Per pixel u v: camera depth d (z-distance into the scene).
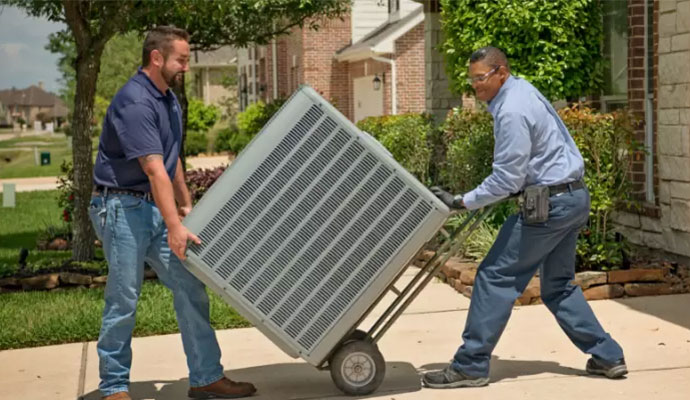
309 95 5.16
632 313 7.32
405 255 5.18
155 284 9.15
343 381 5.45
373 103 25.78
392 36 23.59
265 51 35.78
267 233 5.17
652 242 9.39
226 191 5.15
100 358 5.45
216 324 7.41
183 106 12.23
